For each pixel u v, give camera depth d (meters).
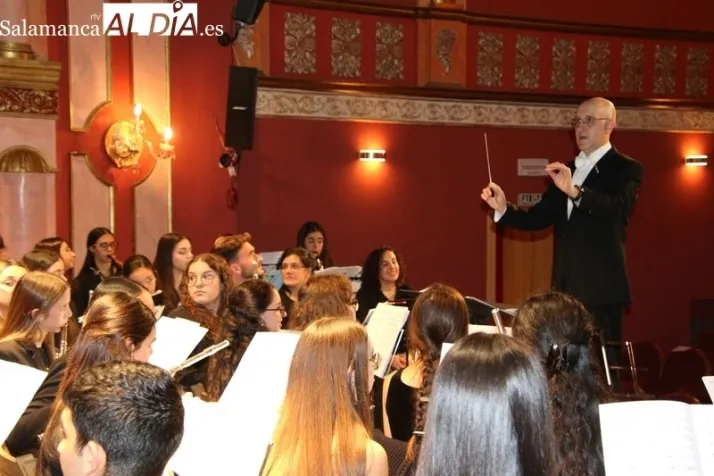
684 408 1.78
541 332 2.02
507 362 1.39
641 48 9.82
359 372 2.02
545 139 9.42
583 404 1.96
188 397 2.33
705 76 10.16
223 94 7.18
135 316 2.48
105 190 6.57
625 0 9.70
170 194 6.92
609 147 3.43
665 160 10.03
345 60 8.37
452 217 9.00
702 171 10.23
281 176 8.05
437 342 2.76
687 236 10.21
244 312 3.05
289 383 1.99
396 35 8.63
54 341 3.69
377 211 8.56
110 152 6.53
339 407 1.94
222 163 7.07
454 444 1.37
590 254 3.38
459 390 1.38
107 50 6.52
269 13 7.93
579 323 2.03
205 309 3.77
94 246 5.61
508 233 9.40
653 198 10.01
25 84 5.75
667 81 9.98
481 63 9.06
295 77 8.11
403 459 2.34
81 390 1.50
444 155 8.91
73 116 6.38
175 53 6.94
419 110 8.73
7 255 5.72
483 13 8.99
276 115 8.00
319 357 1.97
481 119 9.07
